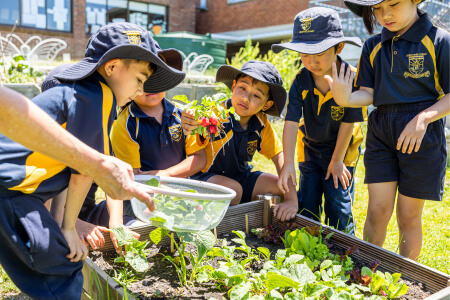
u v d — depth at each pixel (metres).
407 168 2.24
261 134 2.71
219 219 1.64
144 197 1.25
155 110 2.51
